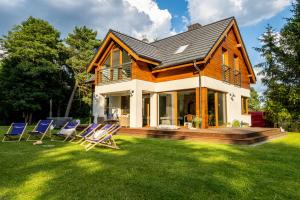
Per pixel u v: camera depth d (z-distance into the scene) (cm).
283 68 1728
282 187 413
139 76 1352
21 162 587
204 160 605
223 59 1531
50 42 2678
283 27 1723
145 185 416
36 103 2520
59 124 1792
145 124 1526
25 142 977
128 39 1504
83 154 691
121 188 401
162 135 1095
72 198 359
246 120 1736
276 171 508
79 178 455
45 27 2658
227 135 921
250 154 684
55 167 538
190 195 373
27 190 393
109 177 461
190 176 466
